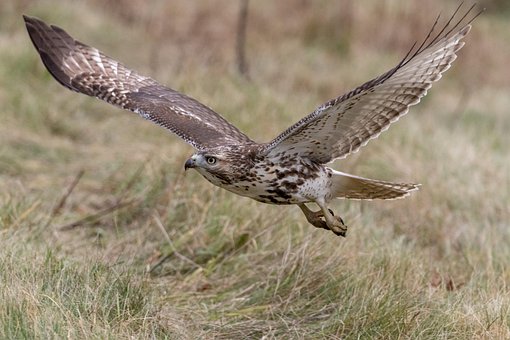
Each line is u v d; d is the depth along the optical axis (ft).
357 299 33.42
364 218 43.24
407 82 28.55
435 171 49.29
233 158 30.45
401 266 36.65
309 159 30.58
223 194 41.32
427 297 34.22
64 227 41.37
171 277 37.42
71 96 56.59
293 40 81.61
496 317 33.04
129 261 36.52
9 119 52.90
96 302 30.76
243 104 53.57
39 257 34.53
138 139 51.78
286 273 35.88
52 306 29.96
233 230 39.22
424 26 86.63
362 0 86.74
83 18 74.33
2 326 28.48
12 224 38.75
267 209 40.40
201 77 57.06
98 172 48.91
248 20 82.02
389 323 31.94
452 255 42.14
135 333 30.42
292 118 54.08
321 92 74.38
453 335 31.86
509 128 71.15
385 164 49.26
